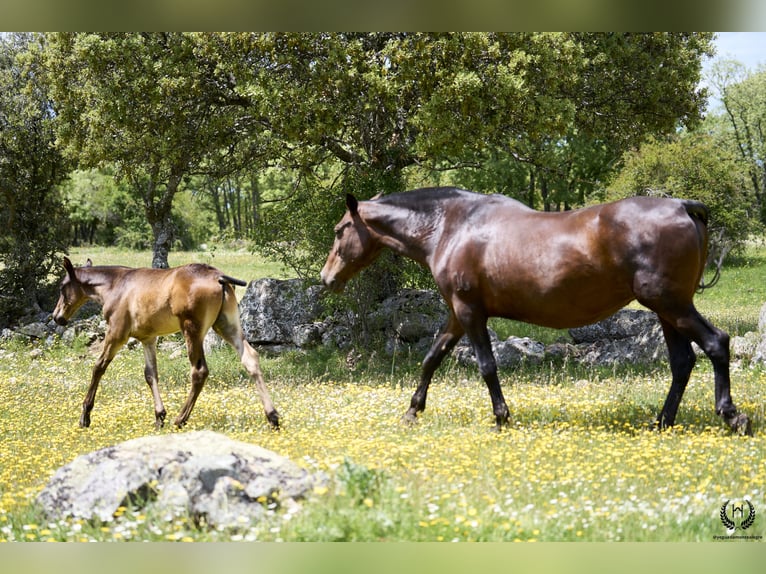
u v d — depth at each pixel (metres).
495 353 14.77
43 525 5.40
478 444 7.54
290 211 16.39
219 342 18.06
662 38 18.25
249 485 5.36
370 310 16.69
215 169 18.58
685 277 7.68
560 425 8.62
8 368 18.00
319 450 7.41
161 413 10.83
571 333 15.54
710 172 32.25
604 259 7.89
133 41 14.88
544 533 4.89
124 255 47.69
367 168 16.05
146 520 5.18
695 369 13.06
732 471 6.43
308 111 14.37
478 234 8.68
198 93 15.42
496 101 14.37
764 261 37.94
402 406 10.60
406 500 5.20
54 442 9.65
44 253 23.27
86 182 62.81
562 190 43.12
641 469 6.45
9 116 22.36
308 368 15.83
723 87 55.56
